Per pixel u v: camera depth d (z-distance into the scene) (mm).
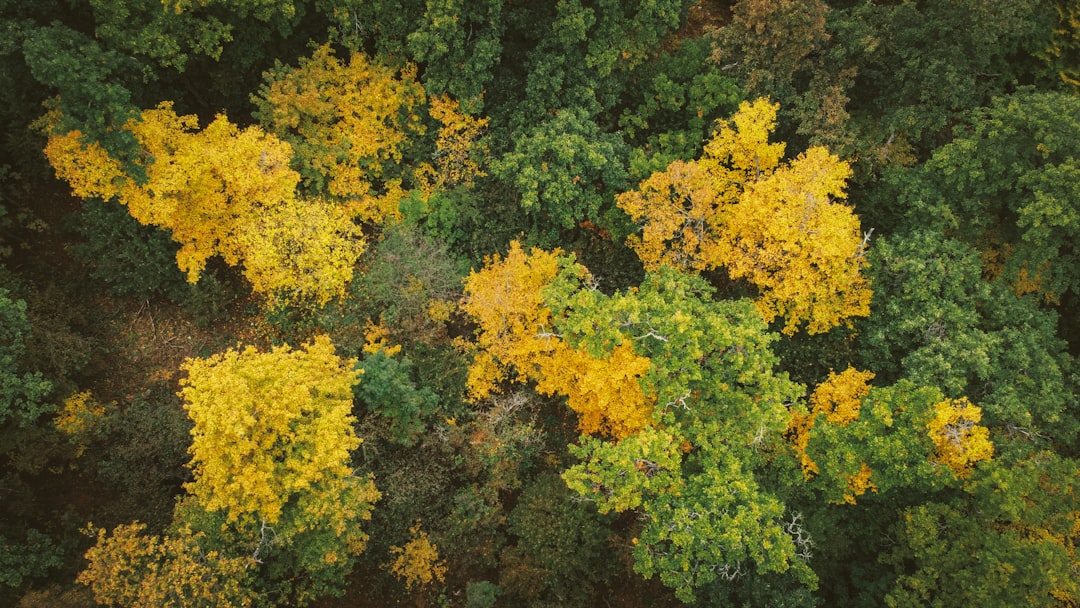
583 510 18672
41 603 15133
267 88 19906
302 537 16891
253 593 16609
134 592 15406
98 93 15273
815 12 18719
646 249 19641
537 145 18672
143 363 20344
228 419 14602
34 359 17375
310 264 19047
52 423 17672
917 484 16094
